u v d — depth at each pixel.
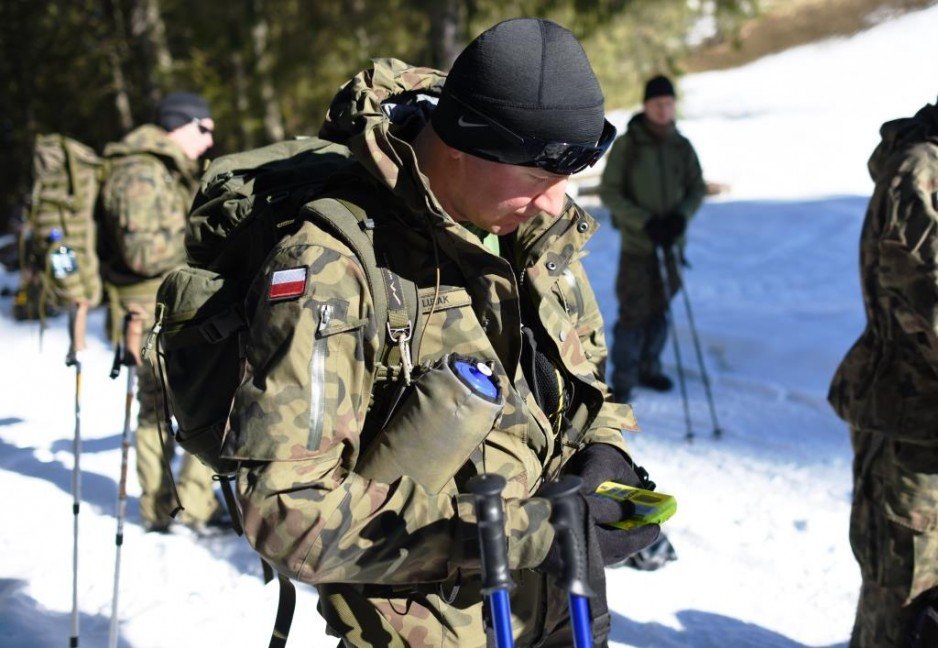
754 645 3.53
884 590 2.74
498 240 1.91
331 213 1.63
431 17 9.03
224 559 4.12
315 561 1.49
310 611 3.64
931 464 2.66
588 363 1.94
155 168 4.23
